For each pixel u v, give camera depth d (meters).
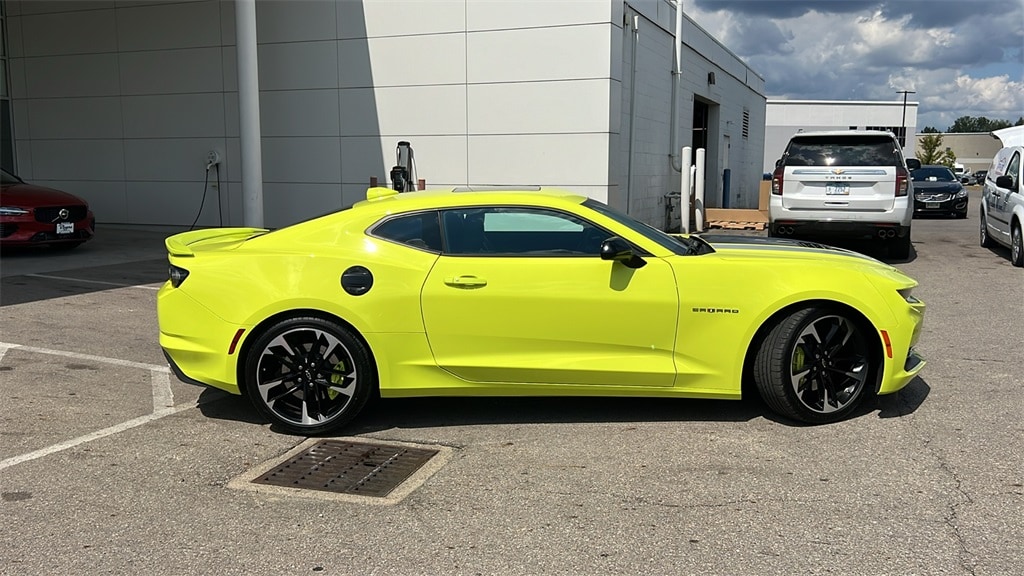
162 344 4.97
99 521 3.73
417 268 4.76
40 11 16.67
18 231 11.73
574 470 4.25
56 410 5.30
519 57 13.25
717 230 17.45
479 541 3.49
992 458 4.31
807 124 56.84
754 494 3.91
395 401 5.51
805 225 11.68
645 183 16.09
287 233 4.96
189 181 16.06
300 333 4.80
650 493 3.95
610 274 4.72
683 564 3.26
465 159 13.84
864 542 3.42
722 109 23.30
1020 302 8.74
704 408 5.21
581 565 3.27
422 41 13.84
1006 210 11.98
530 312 4.72
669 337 4.73
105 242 14.38
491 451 4.56
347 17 14.30
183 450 4.63
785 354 4.71
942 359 6.36
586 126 13.00
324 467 4.38
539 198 4.91
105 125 16.59
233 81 15.40
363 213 4.95
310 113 14.85
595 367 4.74
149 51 15.95
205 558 3.38
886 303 4.74
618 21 13.06
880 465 4.24
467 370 4.79
